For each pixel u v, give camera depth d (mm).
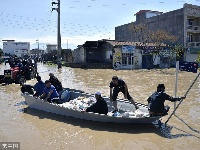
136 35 53312
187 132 8156
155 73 29844
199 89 16891
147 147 6984
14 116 9766
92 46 41719
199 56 38750
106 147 6980
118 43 40188
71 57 51188
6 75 18281
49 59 60312
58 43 36219
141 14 53219
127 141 7418
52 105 9812
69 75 26812
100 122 8875
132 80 22219
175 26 44594
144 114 8648
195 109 11023
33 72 21844
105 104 8992
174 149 6844
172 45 44438
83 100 10555
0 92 15031
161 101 8266
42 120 9273
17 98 13188
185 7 42625
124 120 8375
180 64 9930
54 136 7746
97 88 17438
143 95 14570
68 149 6809
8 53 80188
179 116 9945
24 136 7703
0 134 7832
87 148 6887
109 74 28328
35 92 11789
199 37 45219
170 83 20094
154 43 43938
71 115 9469
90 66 38469
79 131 8203
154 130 8344
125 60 39406
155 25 49125
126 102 9953
